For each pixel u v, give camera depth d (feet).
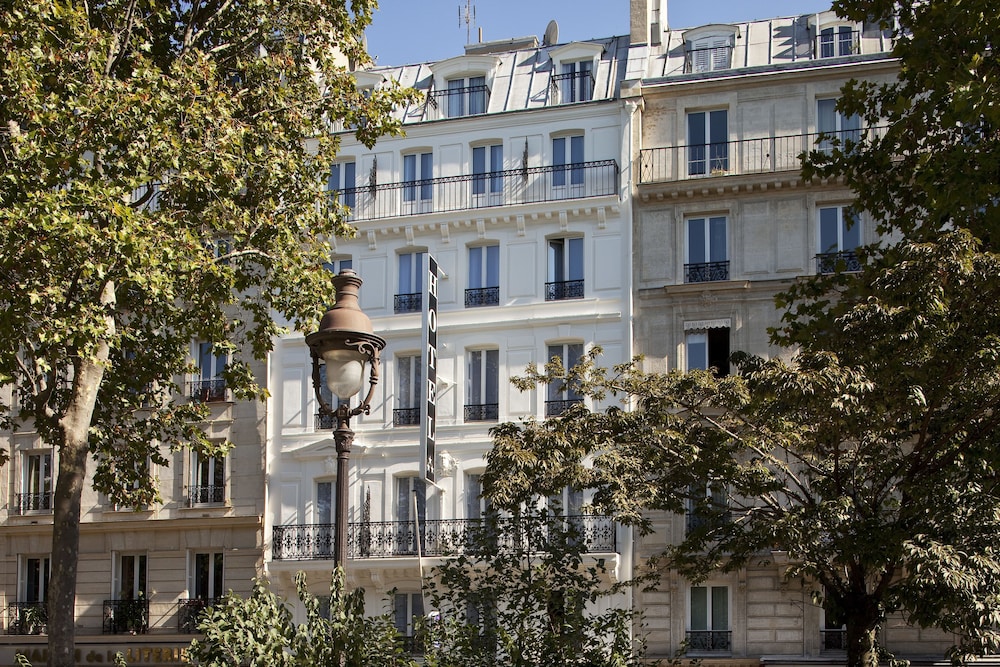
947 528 70.33
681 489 90.53
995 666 123.75
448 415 142.20
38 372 90.07
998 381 71.20
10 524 153.69
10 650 149.59
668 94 143.23
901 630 127.54
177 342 94.79
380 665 53.21
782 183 137.18
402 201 148.15
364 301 146.82
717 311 137.28
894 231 135.13
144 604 146.92
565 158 145.38
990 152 67.36
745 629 130.82
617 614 64.75
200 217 83.71
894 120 76.79
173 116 80.79
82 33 77.77
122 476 97.96
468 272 144.97
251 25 91.76
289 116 90.07
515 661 59.16
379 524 141.79
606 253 140.97
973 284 68.64
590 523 133.80
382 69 159.43
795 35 147.84
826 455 84.28
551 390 140.15
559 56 150.71
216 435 148.36
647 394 92.12
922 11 70.85
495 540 71.61
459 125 148.15
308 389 146.51
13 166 76.18
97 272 74.74
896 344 69.00
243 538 145.69
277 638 51.55
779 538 76.07
